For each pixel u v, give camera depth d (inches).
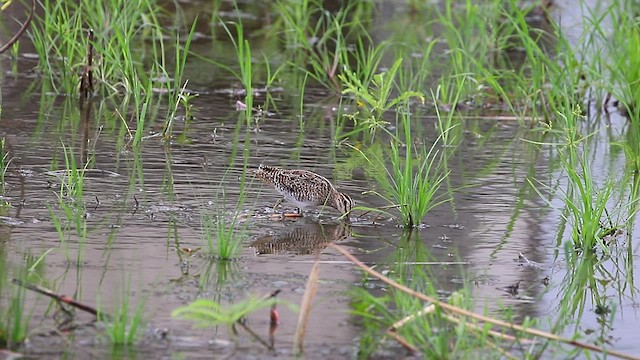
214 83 790.5
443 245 473.4
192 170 572.1
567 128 610.9
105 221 477.1
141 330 361.4
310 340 362.6
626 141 695.1
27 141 608.4
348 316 384.8
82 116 679.7
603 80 778.2
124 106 709.9
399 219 509.4
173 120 684.1
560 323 394.0
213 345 354.3
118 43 762.2
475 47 868.0
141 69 765.9
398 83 800.3
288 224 495.8
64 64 748.0
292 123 696.4
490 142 679.7
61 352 341.1
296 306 364.8
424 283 422.6
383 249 463.8
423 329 367.6
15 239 444.1
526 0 1053.2
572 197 527.5
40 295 385.1
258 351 351.6
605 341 378.6
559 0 1082.1
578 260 466.3
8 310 370.0
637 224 522.0
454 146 661.3
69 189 506.6
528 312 401.7
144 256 433.7
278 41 915.4
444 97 759.7
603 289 434.3
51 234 453.7
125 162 580.1
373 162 607.5
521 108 770.2
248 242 464.8
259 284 410.0
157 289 398.0
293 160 603.2
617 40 791.1
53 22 752.3
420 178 499.5
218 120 692.7
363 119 706.2
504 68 852.0
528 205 541.0
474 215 521.0
